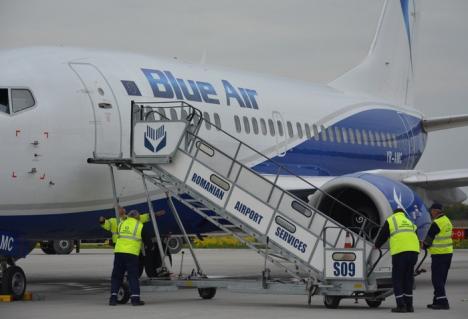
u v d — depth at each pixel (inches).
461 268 1186.6
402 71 1172.5
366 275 575.5
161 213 684.7
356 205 744.3
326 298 588.1
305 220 650.2
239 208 619.8
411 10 1206.9
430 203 882.1
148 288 629.9
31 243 677.3
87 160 632.4
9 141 605.9
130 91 689.6
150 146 620.7
